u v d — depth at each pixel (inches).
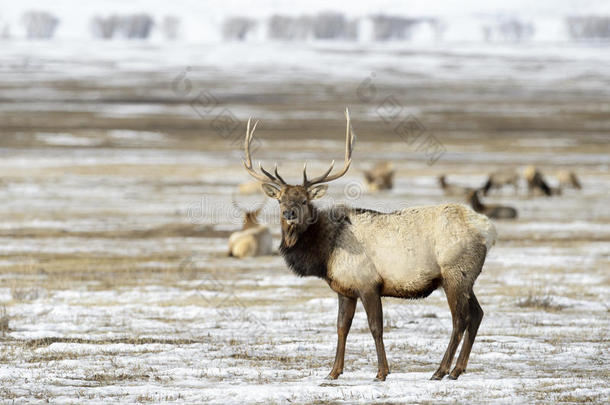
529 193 5895.7
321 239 1499.8
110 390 1354.6
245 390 1337.4
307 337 1940.2
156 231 4089.6
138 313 2268.7
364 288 1480.1
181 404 1251.8
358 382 1437.0
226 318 2203.5
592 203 5472.4
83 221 4335.6
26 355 1684.3
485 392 1315.2
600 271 3063.5
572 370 1529.3
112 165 6707.7
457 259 1451.8
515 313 2289.6
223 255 3479.3
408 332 2025.1
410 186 5964.6
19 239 3782.0
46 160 6899.6
